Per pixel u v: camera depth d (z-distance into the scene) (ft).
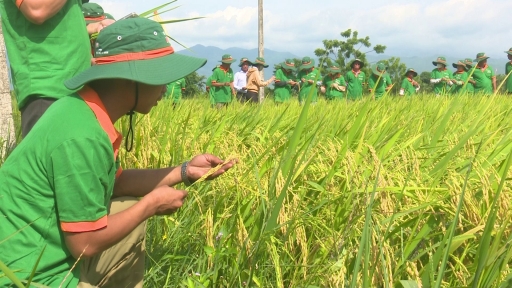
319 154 7.58
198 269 5.95
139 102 4.93
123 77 4.68
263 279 5.76
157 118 10.39
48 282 4.60
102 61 4.79
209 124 10.40
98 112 4.72
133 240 5.41
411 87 36.55
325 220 6.20
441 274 4.46
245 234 5.64
